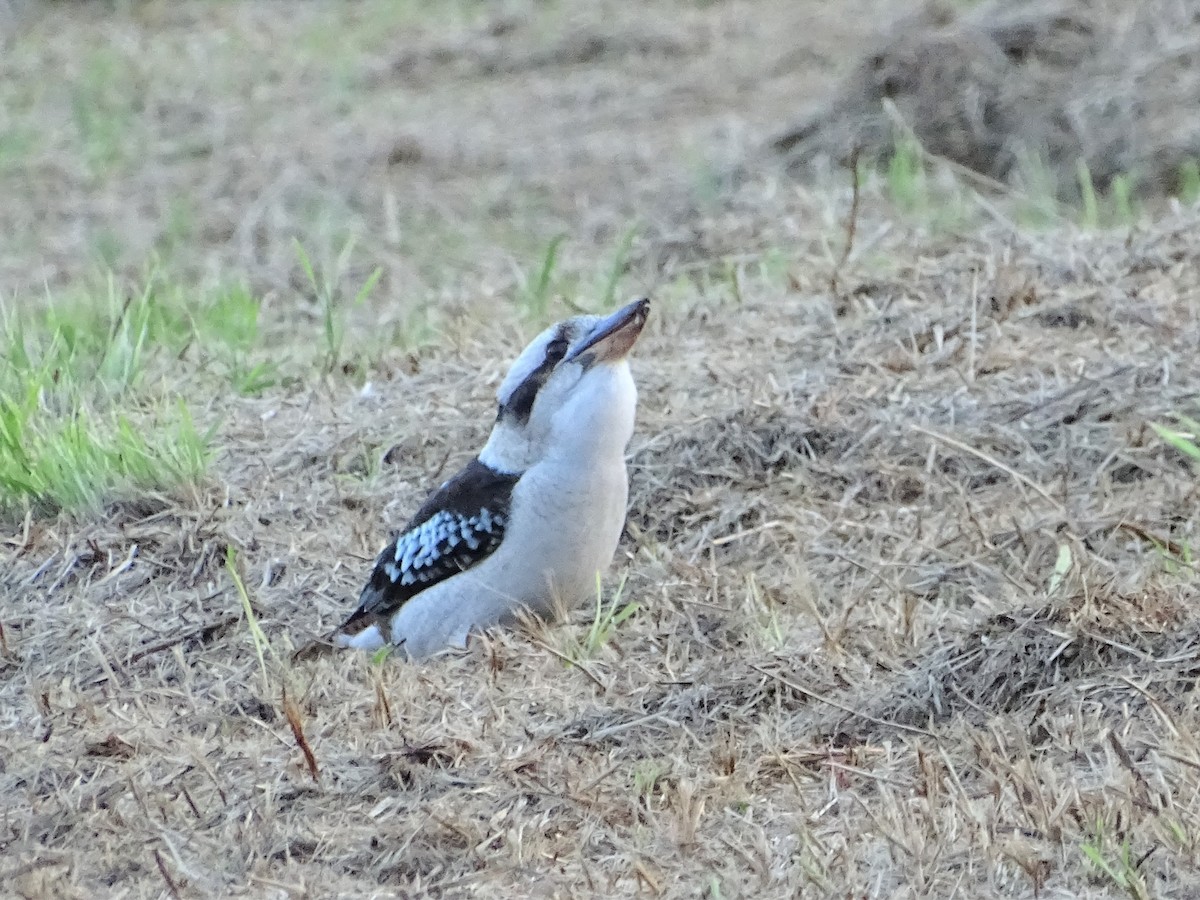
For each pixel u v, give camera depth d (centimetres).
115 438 1177
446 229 1883
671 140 2103
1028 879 676
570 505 938
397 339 1455
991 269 1323
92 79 2541
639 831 734
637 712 842
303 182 2056
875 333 1271
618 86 2389
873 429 1130
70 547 1079
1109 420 1108
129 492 1121
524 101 2364
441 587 970
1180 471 1053
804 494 1095
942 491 1070
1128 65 1795
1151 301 1248
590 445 931
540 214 1911
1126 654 830
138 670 962
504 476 955
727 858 711
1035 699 817
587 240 1800
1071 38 1834
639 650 932
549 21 2677
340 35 2725
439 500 972
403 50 2612
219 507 1111
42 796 809
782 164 1861
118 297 1534
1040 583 938
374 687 880
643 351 1323
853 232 1445
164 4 2983
